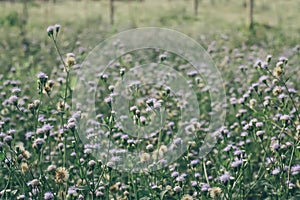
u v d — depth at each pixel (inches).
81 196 179.8
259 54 431.2
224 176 177.6
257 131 201.9
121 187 192.4
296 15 803.4
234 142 234.7
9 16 695.7
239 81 336.8
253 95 292.0
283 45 520.7
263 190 201.3
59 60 418.6
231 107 293.3
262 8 893.8
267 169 192.4
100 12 856.3
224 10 922.1
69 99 273.1
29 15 775.7
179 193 179.9
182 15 815.1
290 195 186.1
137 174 200.7
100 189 186.9
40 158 191.5
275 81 220.7
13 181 197.0
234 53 418.9
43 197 181.2
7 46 492.7
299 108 271.3
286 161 207.6
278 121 234.8
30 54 449.4
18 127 256.8
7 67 401.7
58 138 218.7
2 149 178.7
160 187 186.9
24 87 305.3
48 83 193.9
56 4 927.7
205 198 180.9
